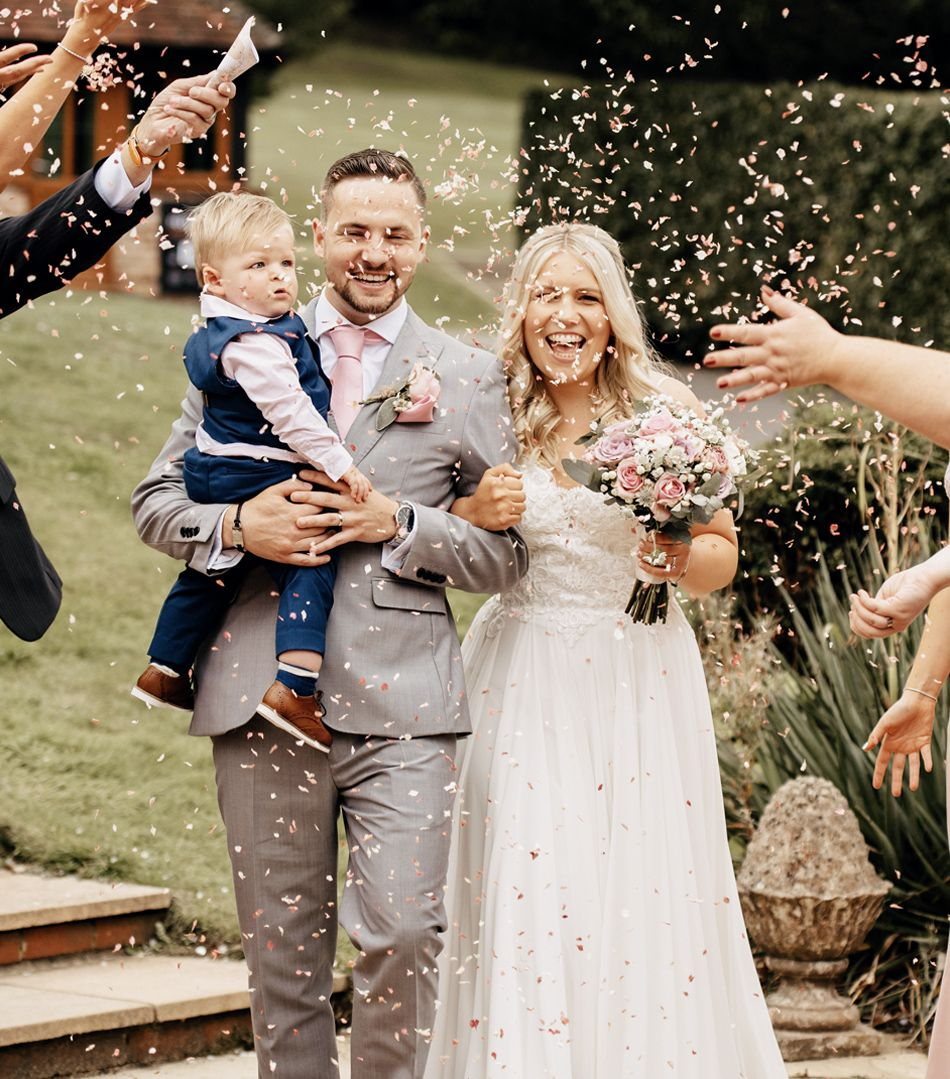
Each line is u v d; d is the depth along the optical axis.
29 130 3.61
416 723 3.71
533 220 10.55
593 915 3.86
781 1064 4.04
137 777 6.29
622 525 4.01
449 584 3.81
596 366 4.21
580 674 4.01
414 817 3.65
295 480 3.71
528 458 4.13
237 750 3.79
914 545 6.22
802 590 6.93
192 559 3.76
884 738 3.76
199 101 3.67
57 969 5.05
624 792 3.93
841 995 5.29
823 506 6.88
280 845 3.77
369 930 3.62
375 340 3.93
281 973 3.81
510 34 34.78
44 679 7.02
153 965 5.14
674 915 3.91
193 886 5.49
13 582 3.58
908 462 6.79
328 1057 3.87
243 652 3.77
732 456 3.84
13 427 9.64
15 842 5.61
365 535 3.71
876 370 2.61
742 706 5.88
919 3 26.84
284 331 3.70
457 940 4.00
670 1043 3.81
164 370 11.35
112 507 8.94
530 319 4.11
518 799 3.91
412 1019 3.61
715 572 4.05
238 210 3.72
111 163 3.67
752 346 2.68
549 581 4.05
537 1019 3.76
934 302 13.86
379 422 3.81
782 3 27.36
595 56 29.42
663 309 4.24
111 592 7.93
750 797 5.79
